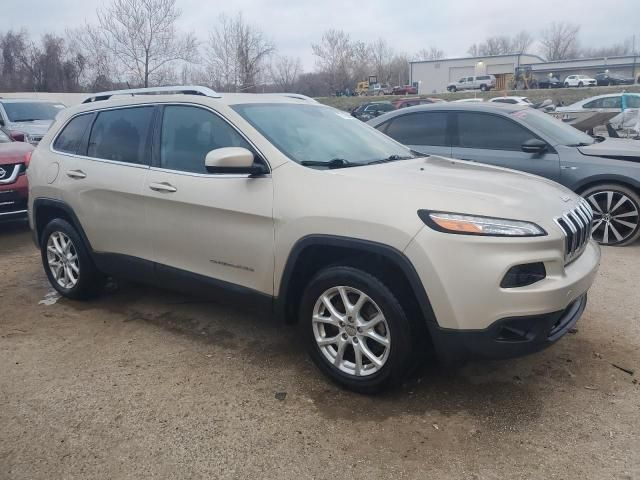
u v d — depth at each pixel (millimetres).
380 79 74625
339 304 3426
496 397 3342
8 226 8211
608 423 3072
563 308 3035
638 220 6277
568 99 45781
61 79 37719
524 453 2844
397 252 3025
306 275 3576
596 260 3520
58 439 3027
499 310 2904
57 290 5066
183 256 4020
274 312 3639
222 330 4340
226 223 3703
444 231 2947
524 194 3312
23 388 3533
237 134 3783
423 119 7301
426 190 3164
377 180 3309
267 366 3768
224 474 2746
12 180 7020
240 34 31047
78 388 3523
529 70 68125
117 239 4426
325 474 2729
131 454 2900
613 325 4305
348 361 3434
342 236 3193
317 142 3945
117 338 4234
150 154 4211
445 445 2914
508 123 6754
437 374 3598
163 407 3305
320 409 3254
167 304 4887
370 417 3166
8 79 39625
